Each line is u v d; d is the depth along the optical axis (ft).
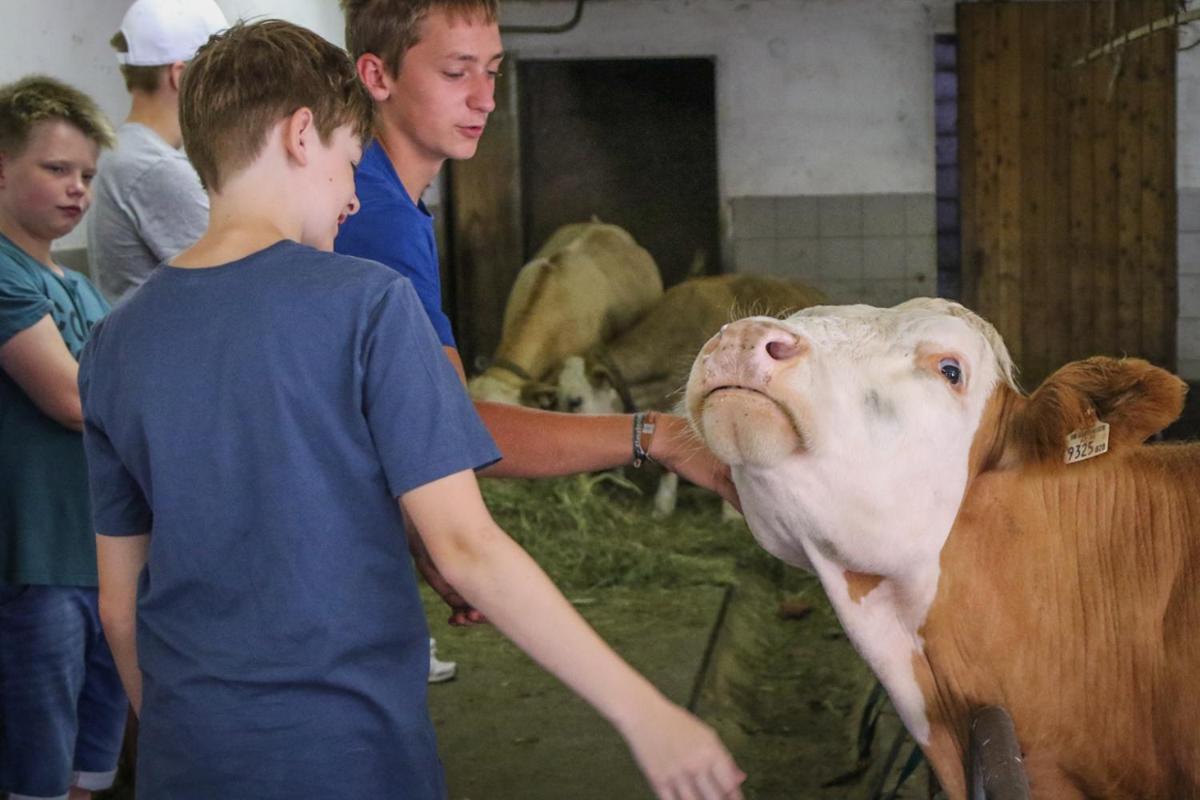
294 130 5.42
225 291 5.31
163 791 5.37
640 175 28.48
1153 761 6.32
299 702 5.26
